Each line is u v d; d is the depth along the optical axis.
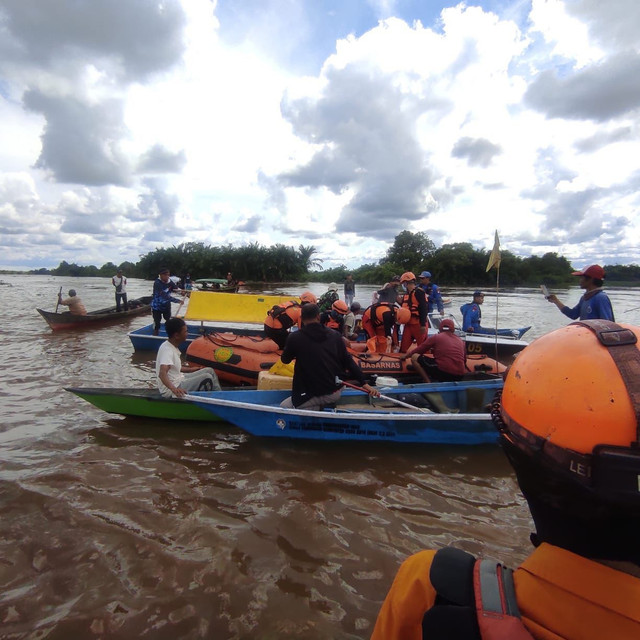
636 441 0.60
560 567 0.66
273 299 8.33
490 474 3.97
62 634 2.20
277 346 6.61
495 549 2.89
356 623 2.29
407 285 7.60
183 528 3.05
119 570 2.64
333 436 4.46
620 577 0.62
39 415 5.13
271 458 4.19
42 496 3.40
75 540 2.90
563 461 0.66
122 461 4.04
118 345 9.66
